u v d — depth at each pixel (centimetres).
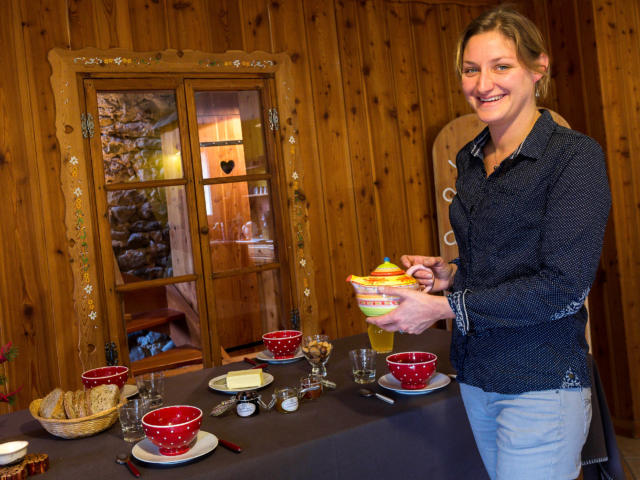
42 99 285
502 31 122
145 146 307
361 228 358
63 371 287
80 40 293
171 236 313
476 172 136
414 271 148
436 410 160
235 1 326
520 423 119
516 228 122
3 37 279
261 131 335
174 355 312
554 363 118
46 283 284
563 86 373
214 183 321
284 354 218
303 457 136
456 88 388
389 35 368
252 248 331
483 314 115
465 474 165
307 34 345
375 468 148
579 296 110
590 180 113
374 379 186
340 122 353
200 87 317
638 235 348
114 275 298
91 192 294
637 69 352
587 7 350
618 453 177
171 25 312
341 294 352
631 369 347
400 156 370
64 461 138
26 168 282
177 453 134
